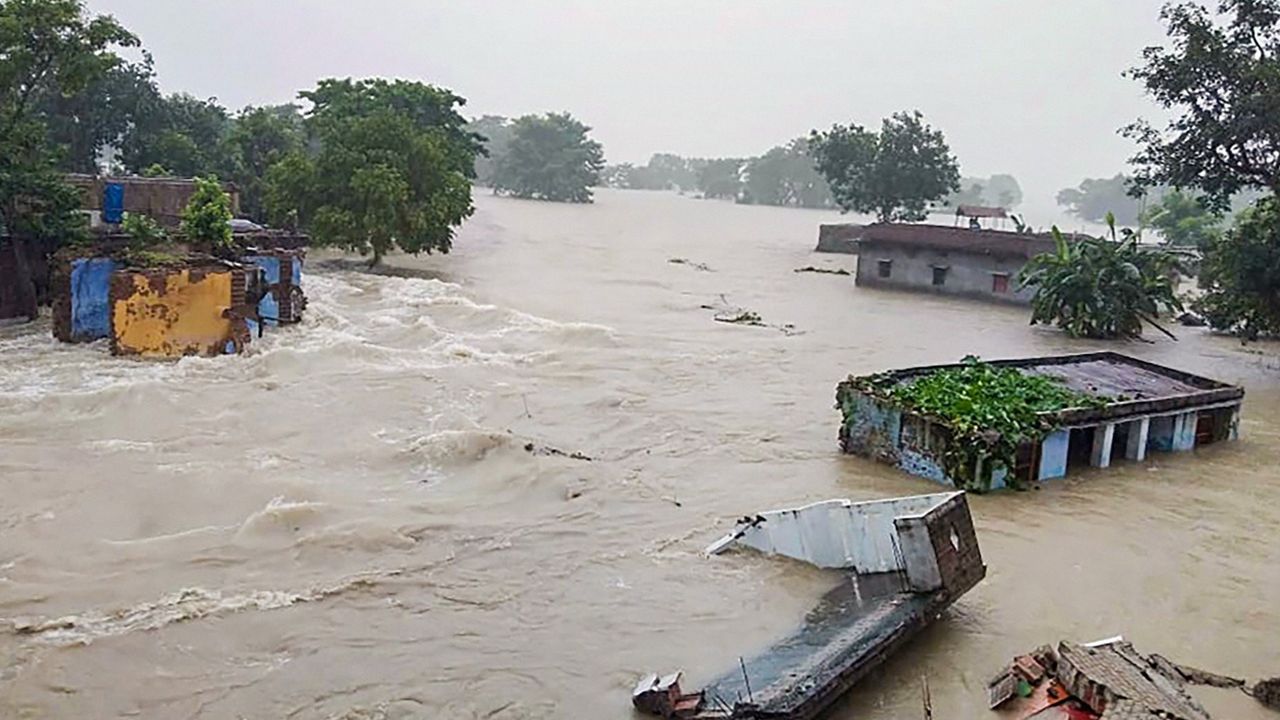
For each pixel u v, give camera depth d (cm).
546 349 2636
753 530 1340
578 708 976
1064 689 988
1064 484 1731
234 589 1189
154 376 2095
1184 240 6234
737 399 2223
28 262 2709
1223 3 2847
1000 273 4206
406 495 1521
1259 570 1388
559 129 12938
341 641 1085
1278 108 2705
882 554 1234
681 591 1226
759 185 17300
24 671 1000
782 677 994
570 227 8175
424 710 967
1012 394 1822
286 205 4266
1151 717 886
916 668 1070
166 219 3728
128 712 948
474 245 5806
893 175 6788
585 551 1340
